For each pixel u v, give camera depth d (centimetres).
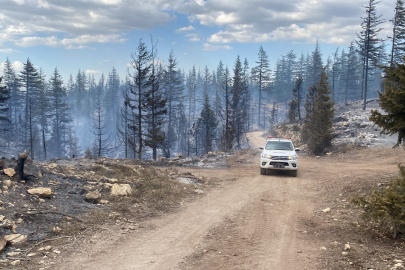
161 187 1108
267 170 1711
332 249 545
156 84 3647
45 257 498
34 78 8788
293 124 5916
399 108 673
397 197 545
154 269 479
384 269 436
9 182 745
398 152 2069
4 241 512
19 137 7556
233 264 499
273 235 654
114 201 872
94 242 585
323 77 2709
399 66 705
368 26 5612
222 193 1130
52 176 941
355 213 774
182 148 8794
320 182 1320
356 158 2139
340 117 4381
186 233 670
